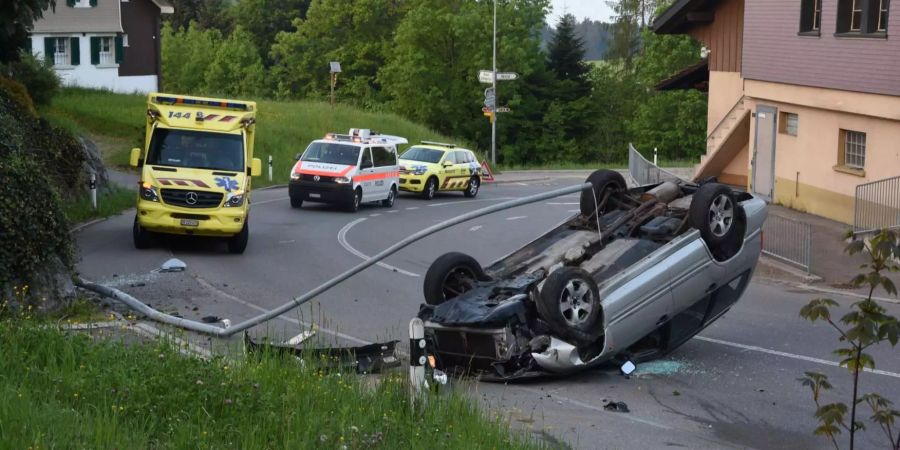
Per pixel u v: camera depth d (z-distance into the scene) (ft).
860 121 77.97
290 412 25.88
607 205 43.91
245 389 26.66
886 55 73.00
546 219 98.02
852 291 60.13
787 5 86.33
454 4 256.52
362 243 77.41
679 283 39.52
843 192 80.74
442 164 121.90
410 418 27.30
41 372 27.71
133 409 25.12
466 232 86.84
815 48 82.28
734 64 100.68
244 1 337.31
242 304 51.60
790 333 47.78
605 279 38.06
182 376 27.22
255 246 73.10
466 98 257.75
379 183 105.70
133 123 143.74
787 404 35.88
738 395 36.88
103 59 188.85
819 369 40.93
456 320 36.52
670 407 35.14
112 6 187.73
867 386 38.40
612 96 273.13
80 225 77.77
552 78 263.49
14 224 41.96
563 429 31.12
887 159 74.69
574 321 36.55
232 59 302.04
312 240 77.87
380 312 50.85
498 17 253.24
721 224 41.06
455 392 30.37
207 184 66.39
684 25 106.63
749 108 95.40
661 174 89.97
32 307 41.65
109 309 45.42
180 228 66.03
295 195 101.45
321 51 288.92
